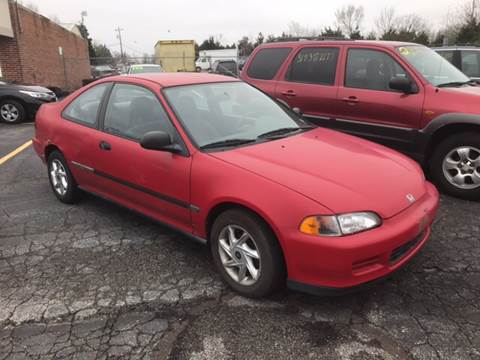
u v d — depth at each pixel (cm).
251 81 710
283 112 443
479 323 289
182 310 309
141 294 330
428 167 544
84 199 527
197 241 352
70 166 480
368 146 386
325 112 622
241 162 322
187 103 389
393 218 292
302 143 371
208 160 332
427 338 275
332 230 273
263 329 286
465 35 3142
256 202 292
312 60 641
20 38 1744
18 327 295
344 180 304
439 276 345
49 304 319
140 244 410
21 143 898
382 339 275
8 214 486
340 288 278
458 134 499
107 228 446
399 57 556
